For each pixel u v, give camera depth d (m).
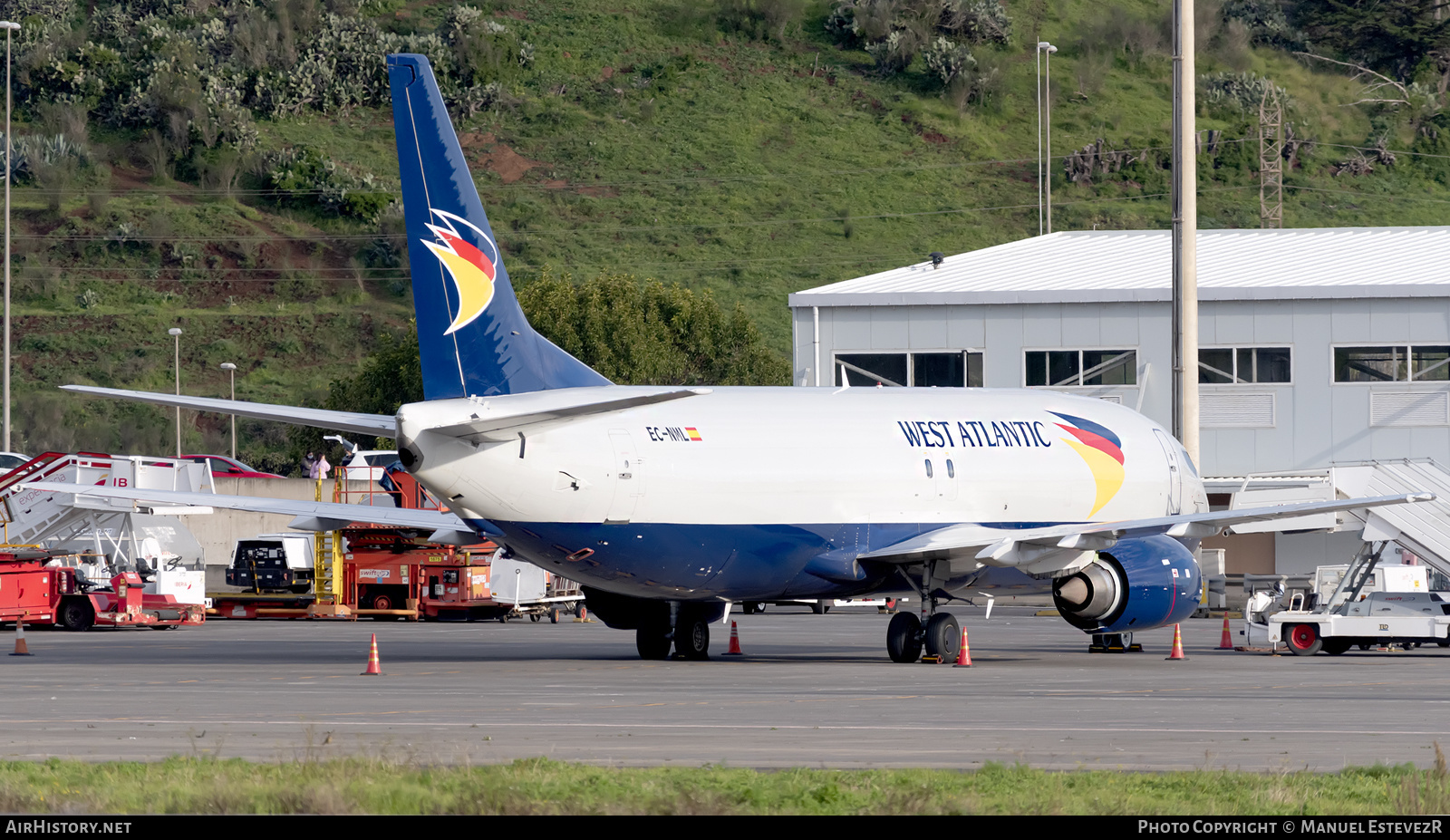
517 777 46.94
